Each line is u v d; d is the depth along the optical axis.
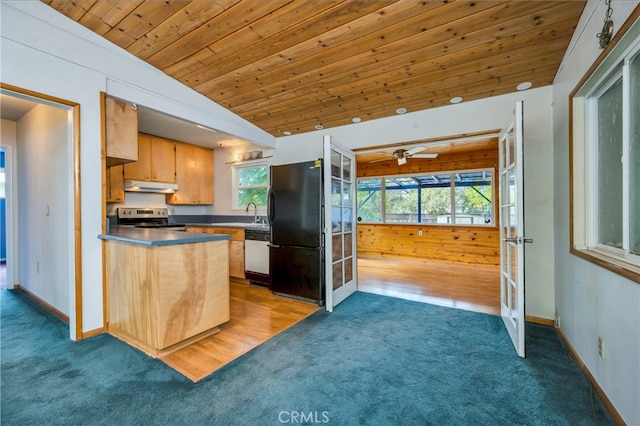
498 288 3.93
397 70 2.56
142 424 1.40
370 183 6.98
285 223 3.43
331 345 2.23
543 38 2.06
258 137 4.03
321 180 3.17
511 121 2.20
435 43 2.20
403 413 1.48
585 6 1.78
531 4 1.81
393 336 2.39
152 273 2.03
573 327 2.05
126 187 3.85
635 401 1.27
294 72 2.76
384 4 1.91
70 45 2.23
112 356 2.04
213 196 5.11
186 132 3.93
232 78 2.94
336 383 1.74
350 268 3.66
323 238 3.19
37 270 3.20
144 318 2.10
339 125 3.76
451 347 2.20
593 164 1.95
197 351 2.13
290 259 3.39
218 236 2.39
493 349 2.16
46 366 1.90
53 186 2.81
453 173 5.82
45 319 2.70
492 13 1.90
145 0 2.04
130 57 2.62
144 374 1.82
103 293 2.44
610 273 1.50
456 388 1.69
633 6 1.25
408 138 3.29
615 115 1.70
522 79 2.53
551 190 2.57
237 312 2.97
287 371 1.87
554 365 1.93
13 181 3.68
